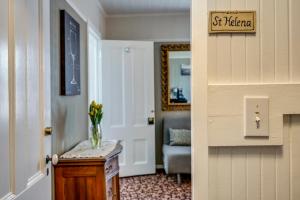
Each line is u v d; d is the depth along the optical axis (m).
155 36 4.75
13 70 1.13
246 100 0.81
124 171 4.30
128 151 4.33
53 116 2.13
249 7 0.82
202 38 0.82
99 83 4.23
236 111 0.81
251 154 0.83
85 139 3.19
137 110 4.39
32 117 1.35
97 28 4.01
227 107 0.81
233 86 0.81
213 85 0.81
